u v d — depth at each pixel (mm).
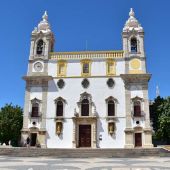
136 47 54156
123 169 21422
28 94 52969
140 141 48844
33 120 51594
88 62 53656
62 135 50344
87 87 52250
